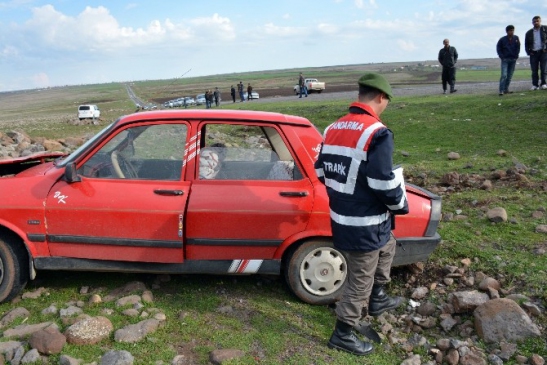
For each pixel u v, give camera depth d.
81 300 4.64
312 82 48.47
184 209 4.56
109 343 3.96
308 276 4.69
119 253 4.63
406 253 4.81
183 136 4.81
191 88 127.50
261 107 23.64
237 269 4.70
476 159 9.66
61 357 3.67
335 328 4.08
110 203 4.56
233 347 3.96
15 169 5.60
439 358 4.00
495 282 4.81
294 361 3.83
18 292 4.63
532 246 5.54
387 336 4.36
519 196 7.12
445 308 4.59
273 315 4.51
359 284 3.91
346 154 3.64
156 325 4.18
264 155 4.86
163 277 5.14
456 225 6.26
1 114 85.88
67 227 4.57
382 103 3.75
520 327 4.08
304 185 4.67
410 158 10.48
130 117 4.88
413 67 176.38
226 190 4.64
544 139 10.69
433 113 15.09
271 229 4.60
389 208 3.68
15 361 3.68
